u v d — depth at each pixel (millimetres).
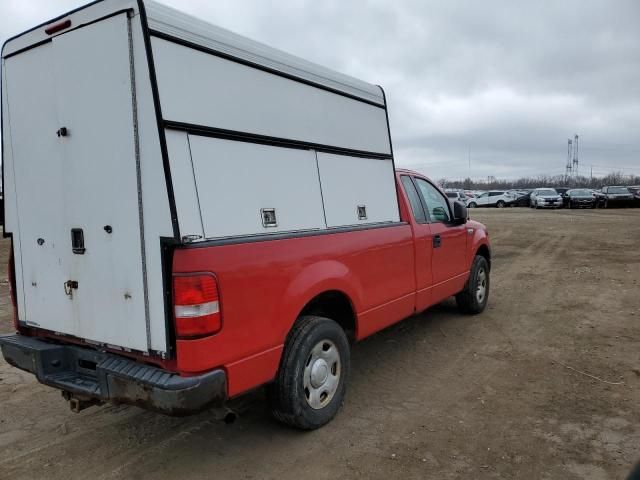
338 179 4004
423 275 5156
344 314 4191
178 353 2814
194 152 2871
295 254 3426
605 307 7262
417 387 4480
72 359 3461
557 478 3064
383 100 4672
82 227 3215
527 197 43781
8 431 3785
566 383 4508
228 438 3625
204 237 2873
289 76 3557
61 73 3197
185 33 2883
